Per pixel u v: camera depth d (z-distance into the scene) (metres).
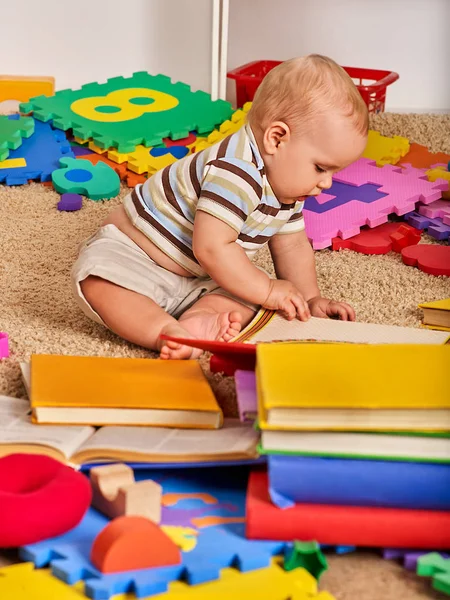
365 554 0.82
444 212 1.65
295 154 1.16
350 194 1.70
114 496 0.80
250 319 1.23
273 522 0.78
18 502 0.76
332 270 1.46
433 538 0.79
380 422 0.79
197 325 1.15
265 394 0.79
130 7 2.31
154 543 0.74
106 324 1.18
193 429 0.92
